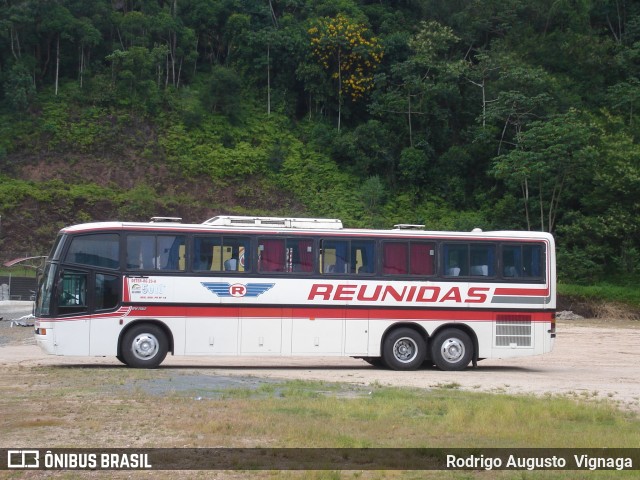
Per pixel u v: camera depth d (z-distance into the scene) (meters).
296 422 12.52
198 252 21.03
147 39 66.75
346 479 9.46
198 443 11.16
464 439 11.54
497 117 59.12
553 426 12.58
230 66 68.31
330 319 21.41
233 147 62.62
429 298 21.89
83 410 13.55
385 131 62.34
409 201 60.12
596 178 54.56
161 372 19.44
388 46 66.06
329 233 21.64
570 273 54.00
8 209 53.66
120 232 20.75
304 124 66.00
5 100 62.28
